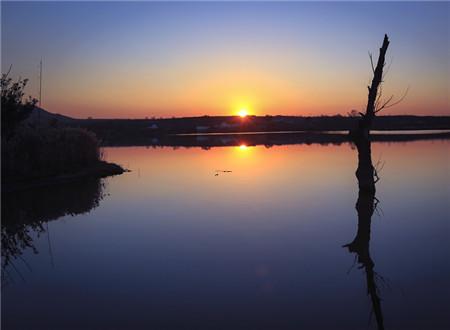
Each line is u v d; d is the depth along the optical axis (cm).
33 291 700
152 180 1980
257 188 1700
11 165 1716
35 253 913
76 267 816
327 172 2177
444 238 976
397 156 2859
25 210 1341
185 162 2800
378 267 789
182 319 588
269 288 693
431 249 895
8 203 1443
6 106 1700
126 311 616
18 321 591
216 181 1916
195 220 1182
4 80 1758
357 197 1485
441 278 730
